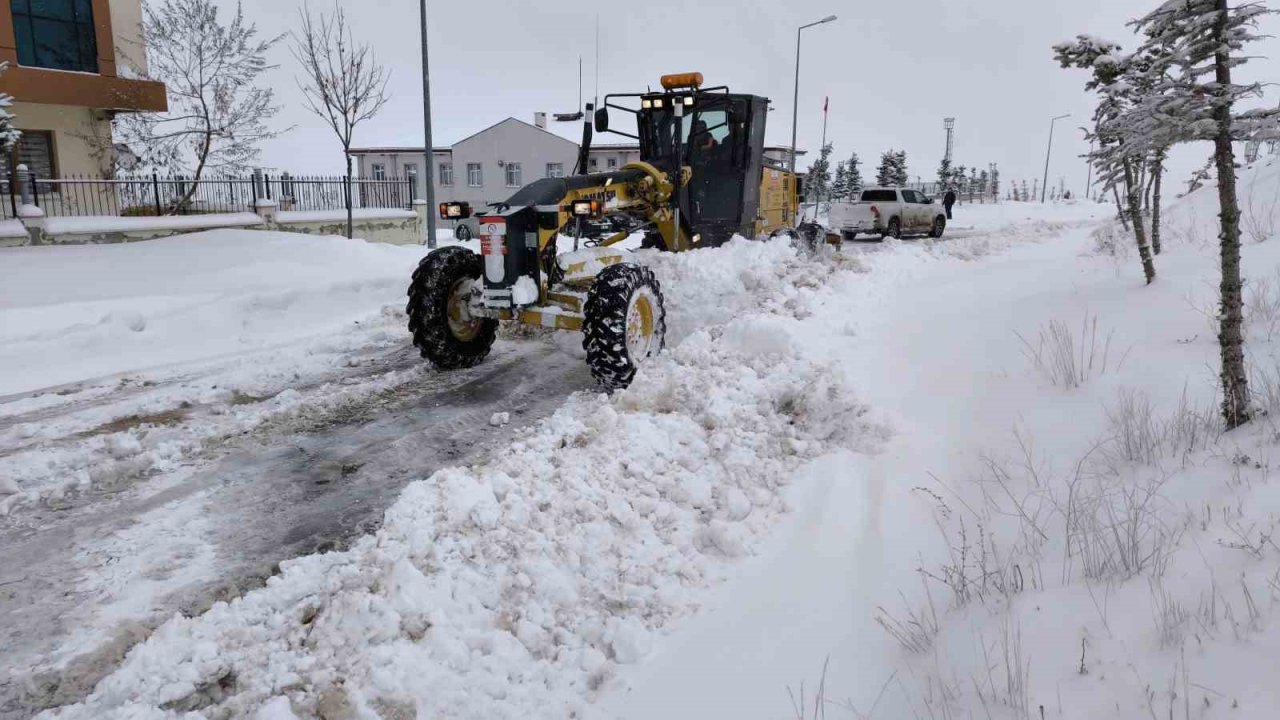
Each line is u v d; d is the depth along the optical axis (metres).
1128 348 5.34
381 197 20.03
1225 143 3.84
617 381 6.02
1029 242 15.13
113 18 17.28
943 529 3.70
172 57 18.52
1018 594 2.98
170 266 11.28
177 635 2.96
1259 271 6.48
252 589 3.57
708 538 3.77
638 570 3.46
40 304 8.44
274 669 2.76
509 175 42.22
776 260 8.52
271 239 13.34
